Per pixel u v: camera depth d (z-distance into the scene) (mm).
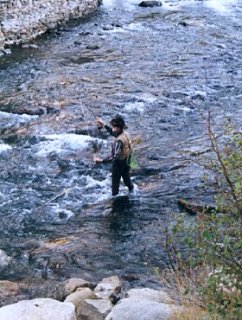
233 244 5285
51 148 13641
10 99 16344
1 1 21016
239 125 14359
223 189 5980
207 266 6281
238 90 17125
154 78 18047
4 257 9492
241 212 5195
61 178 12383
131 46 21609
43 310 6250
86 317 6750
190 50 21047
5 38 21344
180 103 16094
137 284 8562
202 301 5934
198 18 25875
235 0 29656
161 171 12461
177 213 10773
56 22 24172
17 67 19125
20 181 12273
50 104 15961
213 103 16156
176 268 7352
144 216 10875
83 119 15039
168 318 5848
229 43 21953
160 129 14516
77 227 10609
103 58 20109
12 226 10664
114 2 28594
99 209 11219
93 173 12555
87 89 17078
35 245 9977
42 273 9117
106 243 10000
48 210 11219
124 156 11422
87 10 26375
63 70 18828
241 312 5137
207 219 5445
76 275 9039
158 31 23781
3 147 13750
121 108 15719
